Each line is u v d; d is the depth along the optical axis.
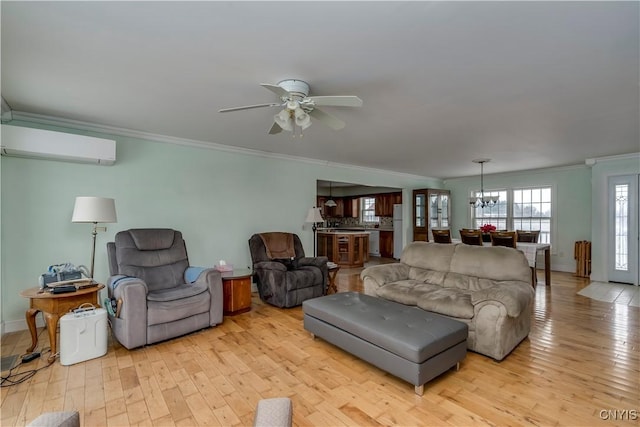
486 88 2.57
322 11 1.62
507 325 2.64
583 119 3.33
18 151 2.95
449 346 2.32
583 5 1.55
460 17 1.66
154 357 2.70
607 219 5.60
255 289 5.02
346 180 6.36
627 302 4.36
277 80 2.43
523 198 7.29
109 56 2.09
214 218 4.55
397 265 4.00
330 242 7.87
